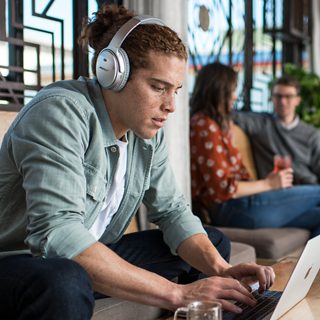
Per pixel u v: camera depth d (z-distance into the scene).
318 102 4.18
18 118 1.26
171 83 1.29
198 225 1.58
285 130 3.59
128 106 1.31
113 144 1.38
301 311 1.28
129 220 1.56
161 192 1.61
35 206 1.16
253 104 4.03
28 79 2.10
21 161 1.21
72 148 1.22
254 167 3.54
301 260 1.17
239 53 3.83
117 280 1.14
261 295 1.34
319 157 3.63
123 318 1.46
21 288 1.06
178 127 2.52
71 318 1.04
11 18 2.03
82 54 2.29
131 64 1.29
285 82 3.58
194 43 3.36
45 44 2.17
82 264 1.13
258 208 2.78
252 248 2.19
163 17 2.45
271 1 4.18
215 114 2.79
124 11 1.39
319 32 4.77
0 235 1.28
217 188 2.74
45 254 1.15
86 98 1.34
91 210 1.35
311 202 2.96
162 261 1.60
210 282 1.23
